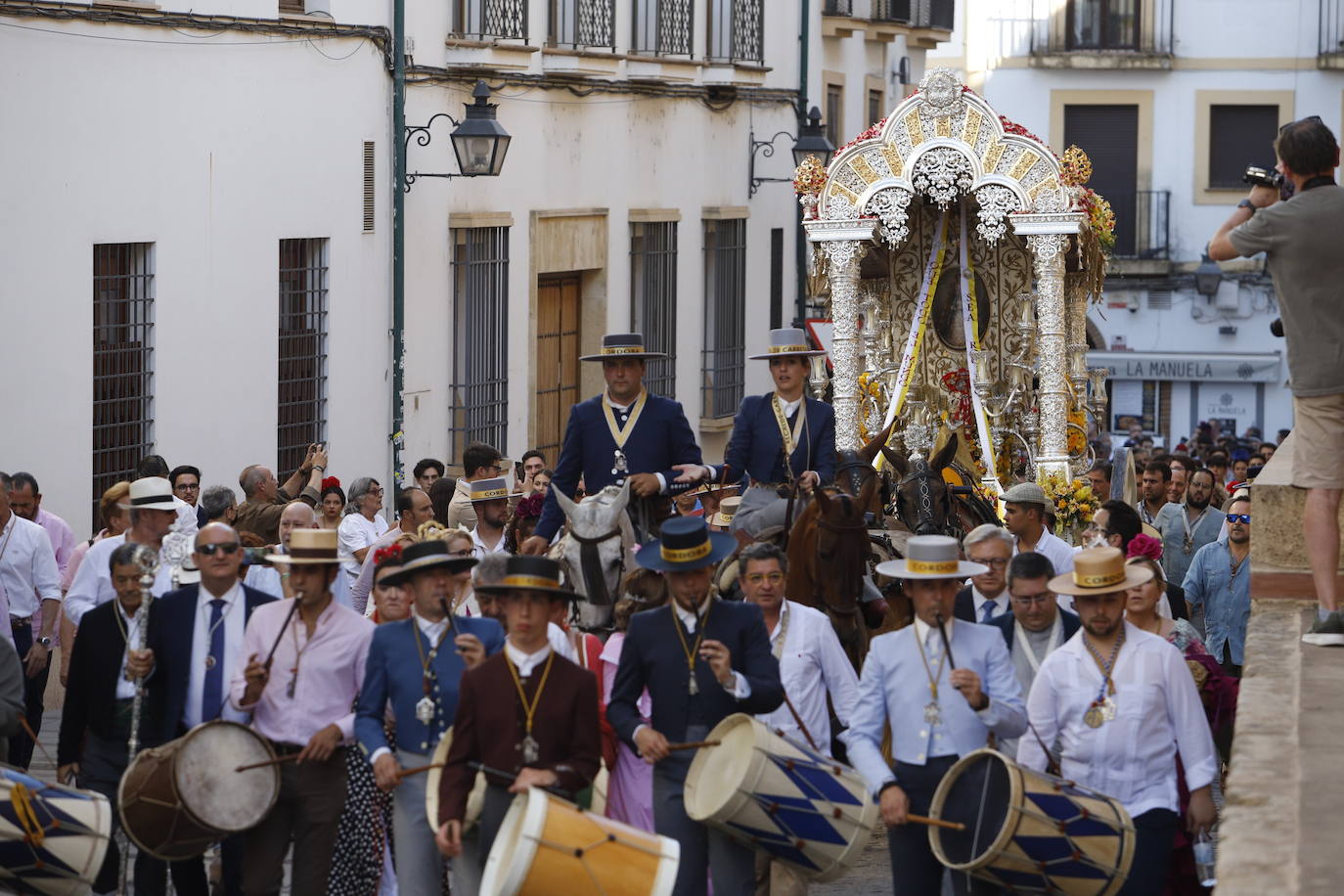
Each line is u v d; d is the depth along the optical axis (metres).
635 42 28.69
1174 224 47.00
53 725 17.05
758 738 9.45
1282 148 9.85
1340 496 10.25
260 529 14.96
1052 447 20.28
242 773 9.98
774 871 10.61
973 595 12.02
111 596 12.61
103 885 11.30
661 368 30.19
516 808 8.94
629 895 8.73
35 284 17.59
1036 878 9.27
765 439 13.98
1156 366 46.47
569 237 27.28
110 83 18.41
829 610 12.14
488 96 22.44
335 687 10.39
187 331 19.62
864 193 20.61
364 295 22.66
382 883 10.97
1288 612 11.28
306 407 21.84
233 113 20.19
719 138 31.78
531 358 26.42
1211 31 46.69
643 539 12.48
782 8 34.12
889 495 15.89
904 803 9.49
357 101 22.30
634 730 9.70
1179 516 19.45
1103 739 9.91
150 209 19.02
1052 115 47.72
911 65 42.69
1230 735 11.40
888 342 22.50
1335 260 9.73
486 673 9.38
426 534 13.18
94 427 18.53
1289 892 7.06
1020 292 21.94
